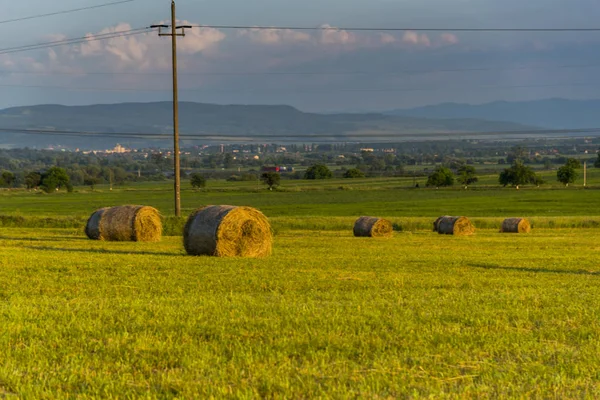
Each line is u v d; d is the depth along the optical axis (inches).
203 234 1122.0
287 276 829.2
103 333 473.1
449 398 340.2
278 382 358.6
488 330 499.5
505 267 1024.9
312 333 470.6
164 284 742.5
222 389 346.0
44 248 1263.5
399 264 1027.9
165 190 6353.3
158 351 422.3
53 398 337.4
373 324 509.0
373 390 350.6
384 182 7583.7
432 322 522.9
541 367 397.4
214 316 530.6
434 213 3353.8
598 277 898.7
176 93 2118.6
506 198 4534.9
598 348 447.8
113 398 339.9
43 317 526.9
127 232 1472.7
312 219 2357.3
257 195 5393.7
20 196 5565.9
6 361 399.2
